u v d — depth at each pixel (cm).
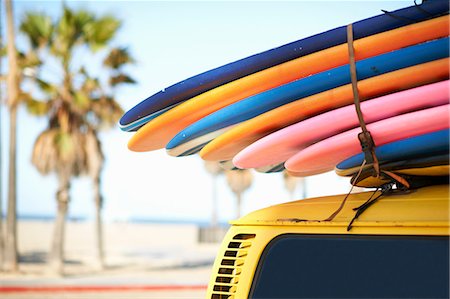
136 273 2805
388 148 250
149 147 330
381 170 254
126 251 4672
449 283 214
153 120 302
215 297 264
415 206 232
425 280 219
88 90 2675
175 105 298
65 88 2664
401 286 222
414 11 253
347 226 239
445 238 219
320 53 268
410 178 256
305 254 245
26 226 8188
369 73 260
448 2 247
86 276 2608
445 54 250
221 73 284
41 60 2648
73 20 2628
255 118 282
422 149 245
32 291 1988
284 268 248
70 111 2670
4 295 1897
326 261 239
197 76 289
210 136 299
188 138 299
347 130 266
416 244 223
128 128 315
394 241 228
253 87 280
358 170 264
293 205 268
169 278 2480
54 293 1958
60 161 2675
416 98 246
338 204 254
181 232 7962
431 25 250
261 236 259
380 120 256
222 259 269
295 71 273
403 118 245
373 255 230
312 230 247
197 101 289
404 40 255
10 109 2731
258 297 250
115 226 8588
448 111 238
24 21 2606
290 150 285
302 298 240
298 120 278
